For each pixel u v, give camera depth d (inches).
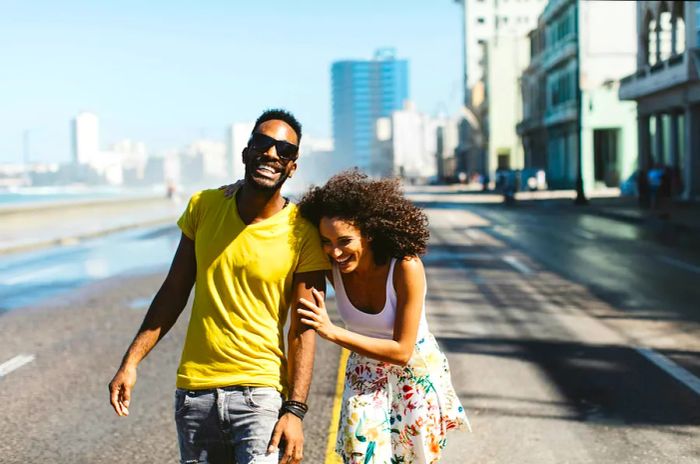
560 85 2588.6
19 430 238.2
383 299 142.0
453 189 3400.6
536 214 1387.8
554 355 326.3
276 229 132.0
